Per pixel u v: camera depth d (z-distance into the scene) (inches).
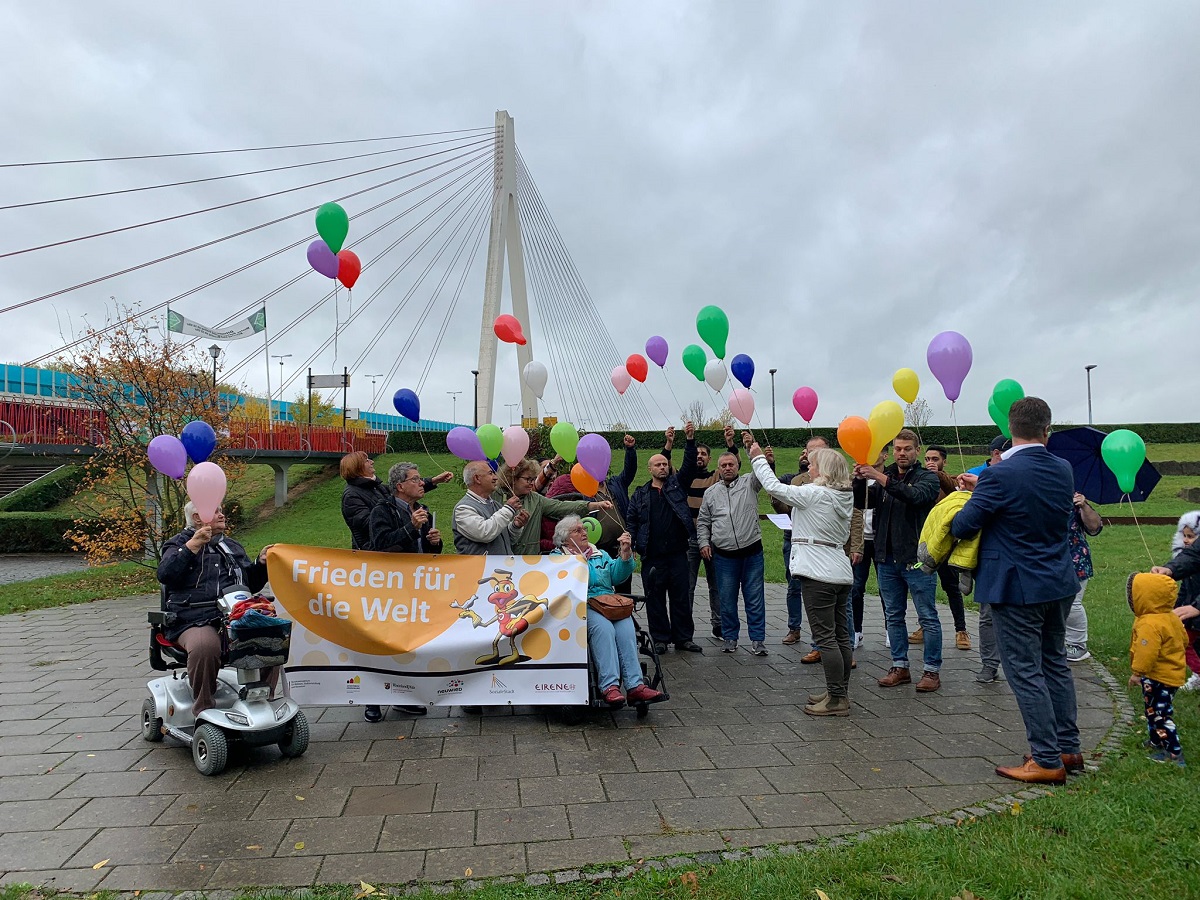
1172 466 1065.5
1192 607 166.1
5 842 131.0
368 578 197.3
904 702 209.5
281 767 165.0
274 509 1021.2
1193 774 150.2
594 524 236.1
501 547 219.0
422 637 194.7
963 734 182.4
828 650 196.1
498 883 115.3
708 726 190.2
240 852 126.6
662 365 284.0
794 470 1154.0
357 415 1883.6
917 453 222.8
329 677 193.2
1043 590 150.5
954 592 274.7
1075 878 111.4
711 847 126.1
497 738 183.2
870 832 129.7
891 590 225.6
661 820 136.9
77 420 828.0
